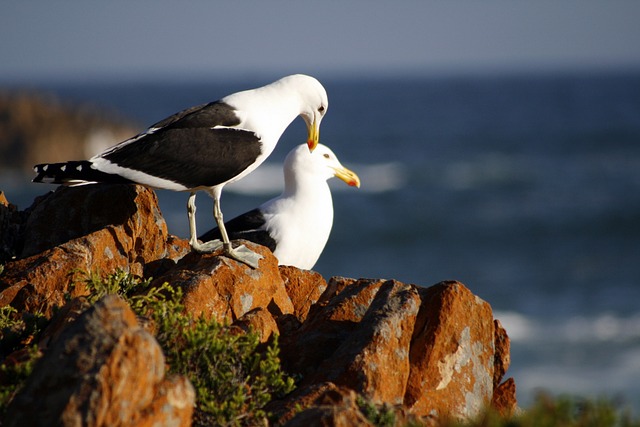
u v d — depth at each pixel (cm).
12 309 931
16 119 10175
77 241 1038
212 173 1083
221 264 969
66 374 619
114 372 613
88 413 601
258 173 8806
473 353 899
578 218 6303
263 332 894
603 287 4272
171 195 6956
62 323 822
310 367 881
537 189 7856
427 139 13500
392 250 5553
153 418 629
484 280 4588
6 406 701
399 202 7225
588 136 13112
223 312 934
